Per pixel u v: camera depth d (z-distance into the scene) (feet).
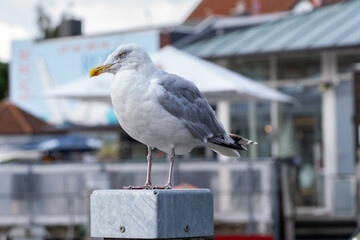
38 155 81.30
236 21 66.18
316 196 56.18
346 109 55.93
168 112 13.29
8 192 42.70
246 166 40.91
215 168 40.98
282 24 62.49
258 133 59.57
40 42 90.02
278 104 58.80
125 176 41.75
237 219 40.88
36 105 91.45
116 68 13.39
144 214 11.35
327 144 56.59
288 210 47.01
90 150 79.87
